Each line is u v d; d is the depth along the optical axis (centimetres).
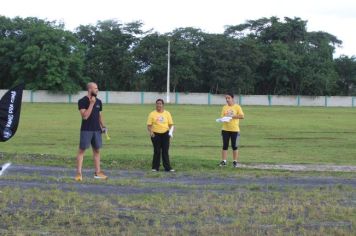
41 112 4350
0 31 7244
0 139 951
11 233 716
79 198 943
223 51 7775
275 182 1212
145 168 1443
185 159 1567
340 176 1330
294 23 8594
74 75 7188
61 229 742
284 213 866
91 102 1168
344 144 2356
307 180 1249
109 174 1300
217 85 7831
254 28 8819
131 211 861
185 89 7875
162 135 1396
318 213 868
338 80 8594
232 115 1493
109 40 7738
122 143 2262
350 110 5944
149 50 7644
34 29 6962
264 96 7719
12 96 955
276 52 8031
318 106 7531
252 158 1798
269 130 3047
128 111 4675
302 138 2622
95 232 726
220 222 802
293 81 8119
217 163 1529
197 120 3709
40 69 6844
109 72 7662
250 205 924
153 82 7719
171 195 1008
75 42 7169
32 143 2188
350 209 899
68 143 2219
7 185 1064
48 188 1044
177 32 7956
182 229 754
